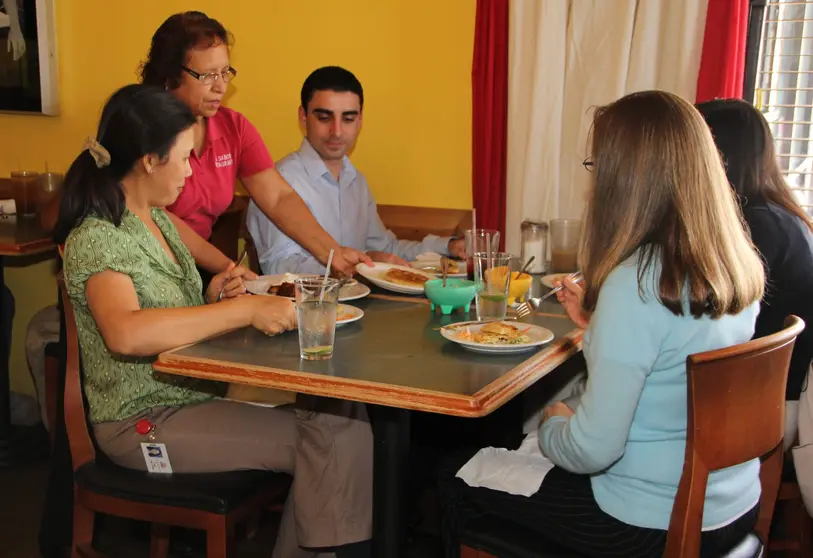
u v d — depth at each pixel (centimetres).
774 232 179
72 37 345
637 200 133
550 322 188
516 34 285
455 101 306
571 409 171
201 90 230
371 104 319
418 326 182
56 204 264
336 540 173
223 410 180
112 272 162
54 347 257
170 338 159
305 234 260
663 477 135
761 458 165
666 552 133
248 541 249
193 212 252
